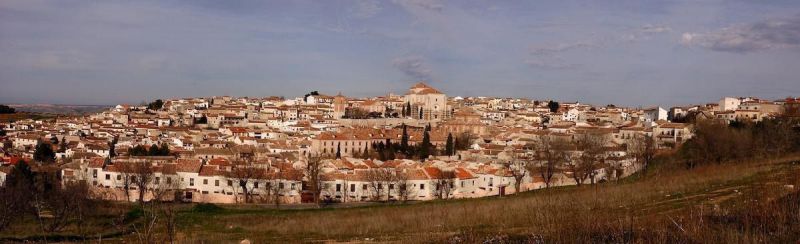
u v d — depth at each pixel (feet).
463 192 373.81
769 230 95.45
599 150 492.13
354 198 356.38
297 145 640.58
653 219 123.65
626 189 234.79
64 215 246.06
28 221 240.53
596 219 111.24
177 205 301.43
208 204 310.86
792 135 385.29
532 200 224.94
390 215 233.55
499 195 357.61
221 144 625.82
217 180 358.64
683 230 97.30
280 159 471.62
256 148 586.86
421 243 134.72
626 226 107.65
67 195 253.65
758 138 383.65
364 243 152.25
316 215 264.52
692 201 165.89
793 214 98.48
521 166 424.87
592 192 235.40
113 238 193.26
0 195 234.99
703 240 93.66
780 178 181.06
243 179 352.08
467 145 647.15
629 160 476.13
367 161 449.89
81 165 379.35
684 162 405.39
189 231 201.36
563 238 102.58
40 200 255.29
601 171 418.10
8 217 224.12
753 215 105.91
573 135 608.19
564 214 132.46
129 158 435.12
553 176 406.62
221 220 250.98
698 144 415.85
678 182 235.20
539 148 495.41
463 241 125.39
